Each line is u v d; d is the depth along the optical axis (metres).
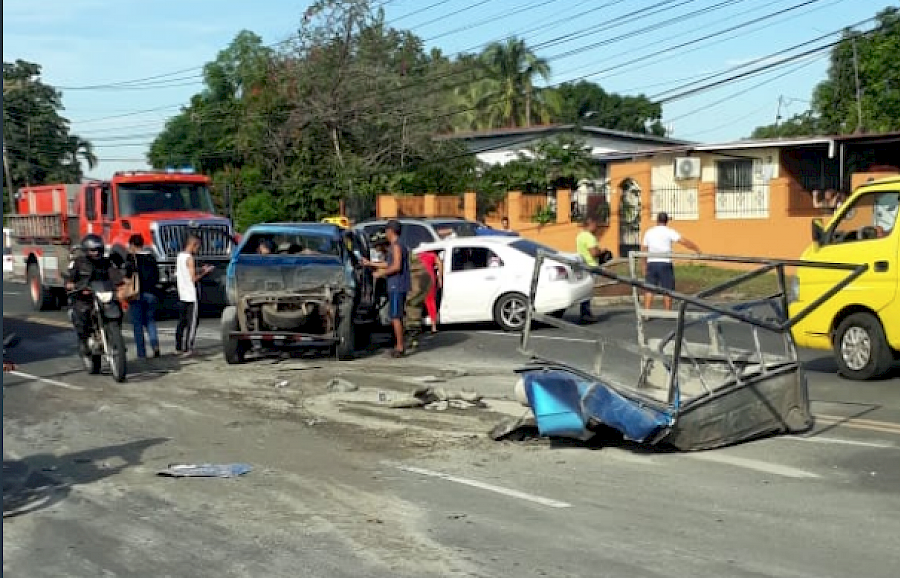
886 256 12.41
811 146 31.77
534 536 6.84
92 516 7.55
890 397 11.77
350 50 45.94
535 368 9.91
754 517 7.21
